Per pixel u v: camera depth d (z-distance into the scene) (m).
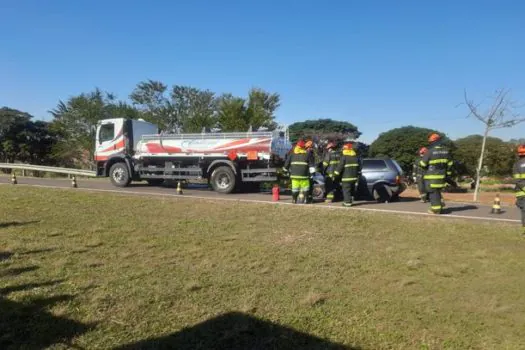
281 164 15.55
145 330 4.25
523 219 8.88
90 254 6.85
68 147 36.50
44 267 6.10
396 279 5.92
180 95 34.62
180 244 7.60
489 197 19.38
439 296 5.33
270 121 30.22
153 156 16.83
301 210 11.02
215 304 4.91
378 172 13.45
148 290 5.28
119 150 17.70
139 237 8.05
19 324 4.30
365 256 6.99
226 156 15.47
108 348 3.89
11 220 9.52
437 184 10.70
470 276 6.09
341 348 3.97
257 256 6.90
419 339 4.18
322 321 4.53
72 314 4.56
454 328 4.45
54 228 8.70
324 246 7.60
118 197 13.45
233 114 29.34
